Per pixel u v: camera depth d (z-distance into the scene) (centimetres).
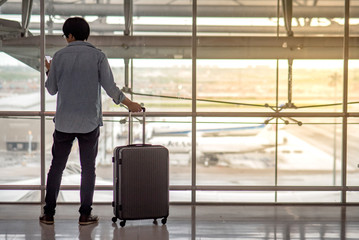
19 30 651
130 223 533
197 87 656
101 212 586
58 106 516
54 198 528
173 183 657
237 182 661
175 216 567
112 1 656
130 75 657
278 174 662
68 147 524
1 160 655
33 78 655
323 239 477
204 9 655
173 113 654
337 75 656
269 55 657
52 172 525
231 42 657
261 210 604
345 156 657
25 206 621
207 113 654
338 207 625
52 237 477
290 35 658
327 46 656
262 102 657
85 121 512
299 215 577
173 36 657
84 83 510
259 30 657
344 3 653
